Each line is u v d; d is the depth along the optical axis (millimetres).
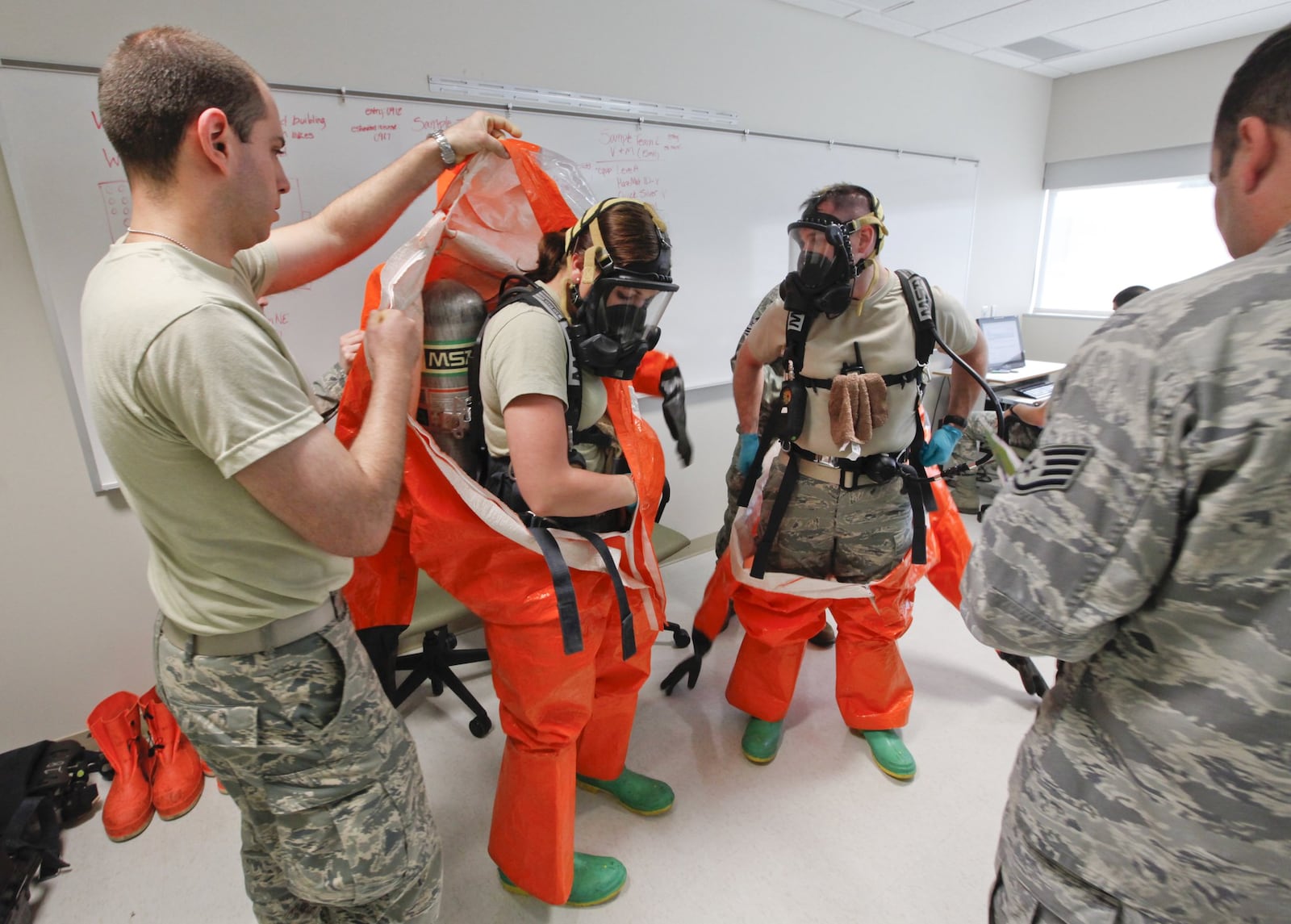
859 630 1743
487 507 1049
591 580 1177
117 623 1791
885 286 1472
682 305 2609
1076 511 579
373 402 832
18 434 1577
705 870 1461
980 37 3104
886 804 1636
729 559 1769
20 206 1472
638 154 2342
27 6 1407
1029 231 4129
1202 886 587
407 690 1939
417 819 999
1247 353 499
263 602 818
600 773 1561
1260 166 555
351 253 1187
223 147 738
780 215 2801
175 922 1364
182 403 678
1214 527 515
